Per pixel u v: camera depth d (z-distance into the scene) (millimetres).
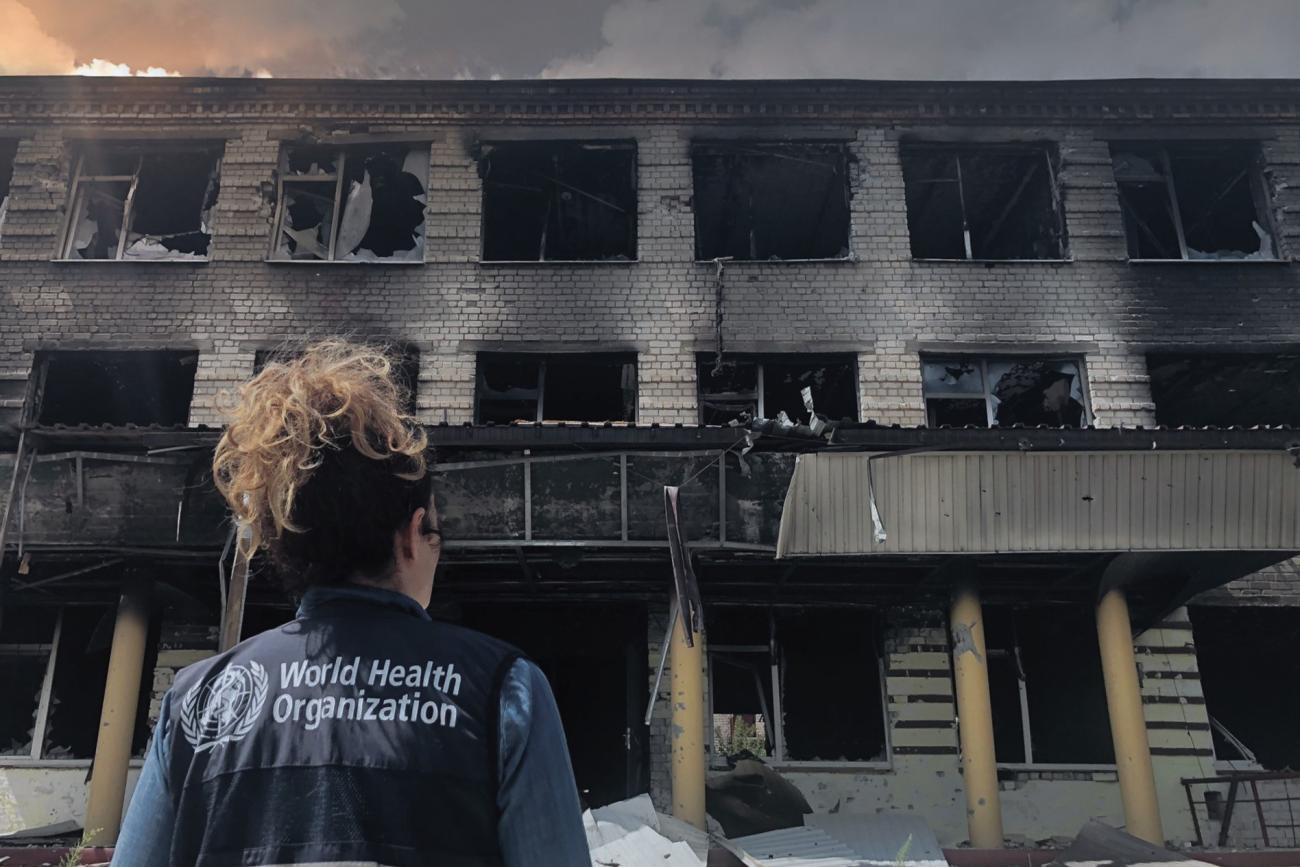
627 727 11219
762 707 11312
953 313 12398
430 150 13188
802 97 13188
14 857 8141
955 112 13211
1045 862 7641
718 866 7457
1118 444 8258
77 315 12289
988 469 8352
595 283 12547
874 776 10898
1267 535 8453
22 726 11258
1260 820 9820
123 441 8305
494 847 1254
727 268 12617
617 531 8469
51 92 13172
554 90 13203
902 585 10617
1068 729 11320
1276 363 12555
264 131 13203
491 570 10398
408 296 12477
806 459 8344
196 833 1262
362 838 1198
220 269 12531
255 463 1455
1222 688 11891
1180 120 13172
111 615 11219
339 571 1426
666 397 12078
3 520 8375
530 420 12492
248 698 1329
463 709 1301
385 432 1494
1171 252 13641
